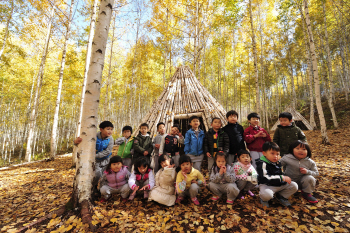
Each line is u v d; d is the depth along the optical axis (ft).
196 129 13.41
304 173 9.39
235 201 10.12
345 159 16.80
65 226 8.00
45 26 34.32
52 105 68.69
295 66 75.46
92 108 10.03
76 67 38.50
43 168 24.59
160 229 7.78
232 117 12.64
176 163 13.94
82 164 9.58
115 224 8.27
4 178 19.35
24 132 66.69
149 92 73.72
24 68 44.34
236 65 66.69
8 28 33.14
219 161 9.98
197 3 31.01
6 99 55.77
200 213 9.08
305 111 62.18
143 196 11.51
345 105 49.47
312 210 8.56
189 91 21.35
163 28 40.22
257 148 12.17
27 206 10.87
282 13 37.47
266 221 7.84
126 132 14.51
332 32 52.75
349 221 7.47
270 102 96.58
